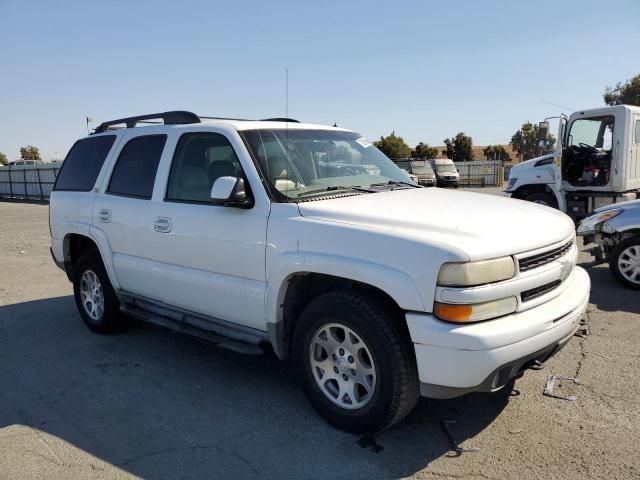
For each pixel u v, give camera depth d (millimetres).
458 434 3346
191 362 4664
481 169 37406
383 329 3064
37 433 3502
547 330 3055
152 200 4523
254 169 3799
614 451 3107
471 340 2791
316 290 3742
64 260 5754
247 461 3115
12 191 36219
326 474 2973
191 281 4172
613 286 6855
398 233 3064
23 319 6109
